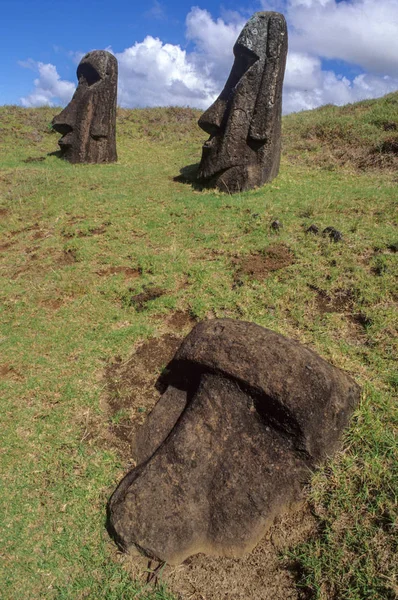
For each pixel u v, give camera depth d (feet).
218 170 25.39
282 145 33.06
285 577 7.83
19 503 9.53
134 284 16.11
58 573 8.41
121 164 35.70
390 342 11.59
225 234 18.54
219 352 9.46
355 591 7.12
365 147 29.81
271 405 8.70
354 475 8.45
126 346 13.30
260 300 14.02
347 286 13.91
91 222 21.83
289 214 19.61
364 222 18.07
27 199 26.03
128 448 10.42
